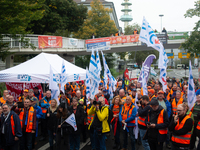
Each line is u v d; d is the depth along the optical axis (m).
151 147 5.61
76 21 33.25
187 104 5.67
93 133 6.86
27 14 14.52
